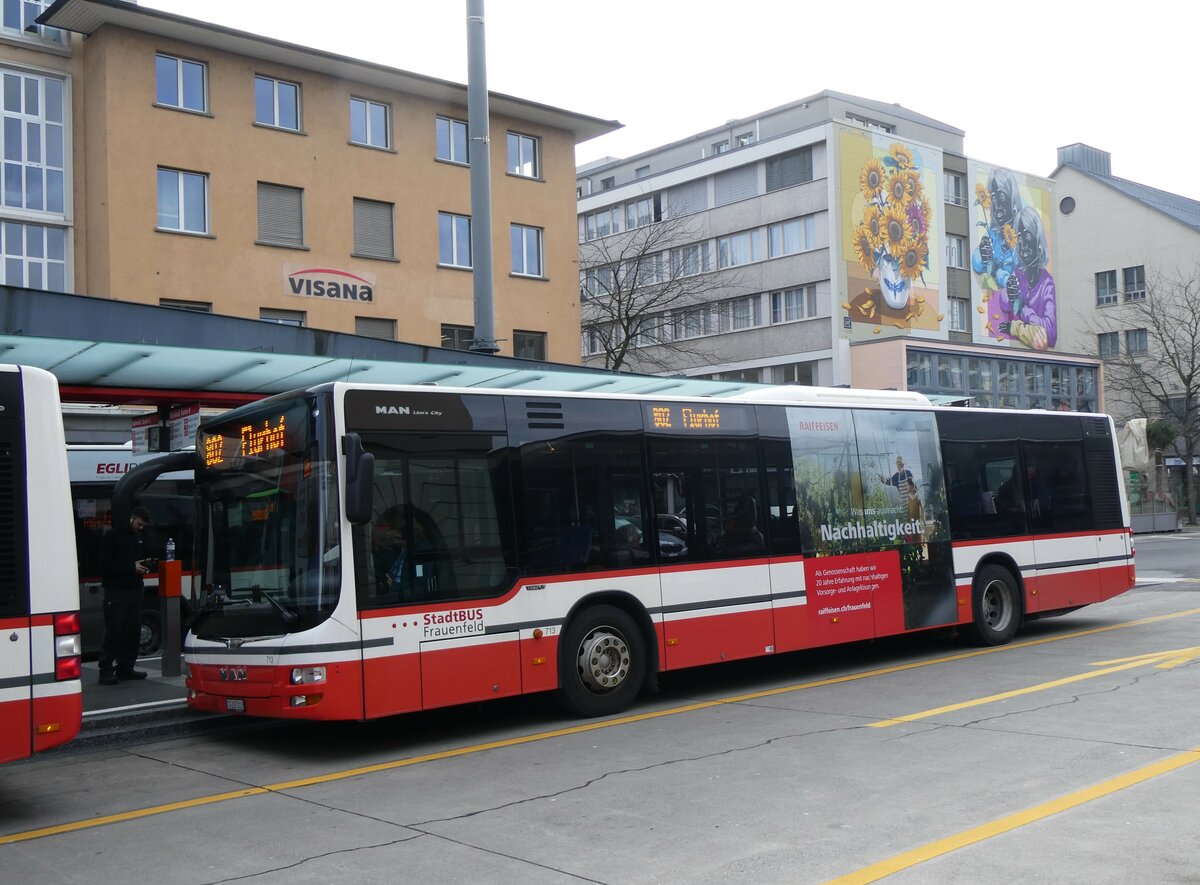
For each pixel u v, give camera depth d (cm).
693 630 1089
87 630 1502
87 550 1527
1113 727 856
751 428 1178
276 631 878
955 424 1401
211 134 2661
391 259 2964
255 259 2712
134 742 1001
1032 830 592
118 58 2533
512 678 952
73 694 715
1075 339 6694
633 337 4300
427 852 602
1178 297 6056
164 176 2605
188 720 1046
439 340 3062
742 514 1152
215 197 2658
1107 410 6022
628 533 1053
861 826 614
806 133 4841
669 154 6550
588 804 691
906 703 1011
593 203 5894
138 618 1261
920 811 640
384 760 872
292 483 901
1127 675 1104
